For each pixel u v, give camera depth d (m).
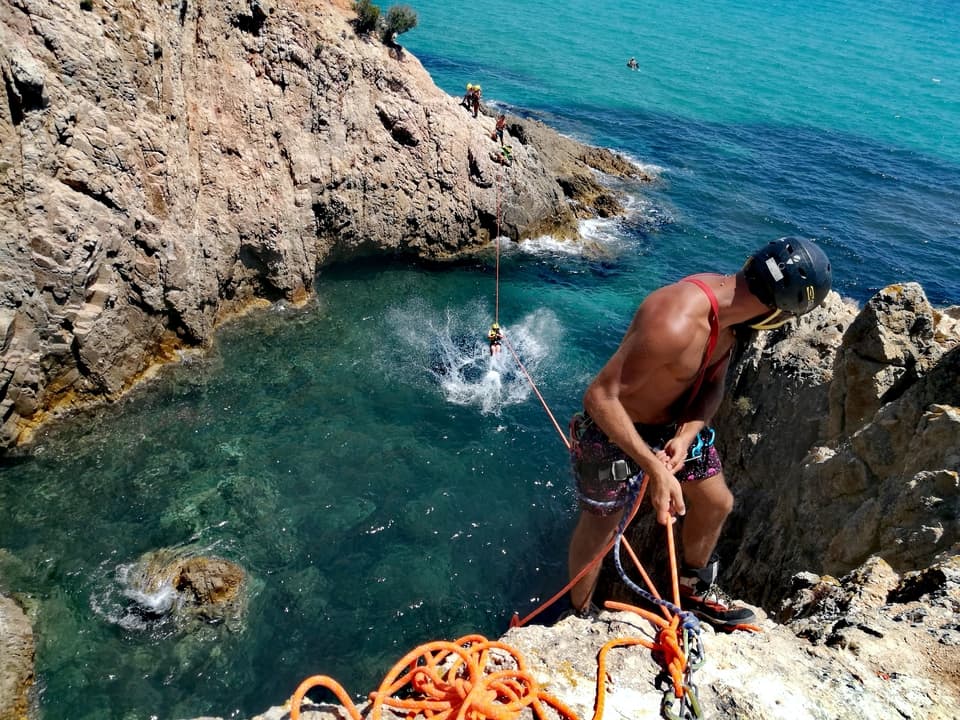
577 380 17.59
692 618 3.12
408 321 19.05
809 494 7.24
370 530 12.77
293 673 10.38
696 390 3.37
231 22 17.31
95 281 13.55
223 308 17.34
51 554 11.52
